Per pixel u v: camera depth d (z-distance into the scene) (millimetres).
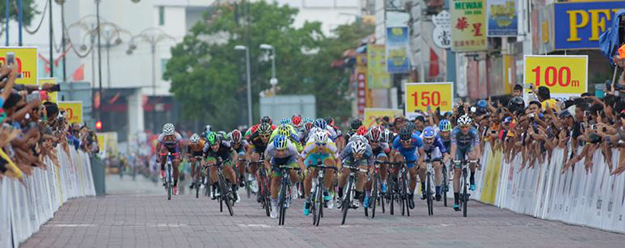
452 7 82125
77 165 66375
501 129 49625
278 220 42094
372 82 129250
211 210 49719
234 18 196375
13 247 29203
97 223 39906
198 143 62844
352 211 47812
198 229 37000
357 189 41156
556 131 40938
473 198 56344
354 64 172000
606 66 63906
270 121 45562
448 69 106688
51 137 39625
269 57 193875
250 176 64000
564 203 39844
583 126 38250
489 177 52906
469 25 82000
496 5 76125
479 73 92750
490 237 33562
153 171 162500
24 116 29203
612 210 35219
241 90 188375
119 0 198000
